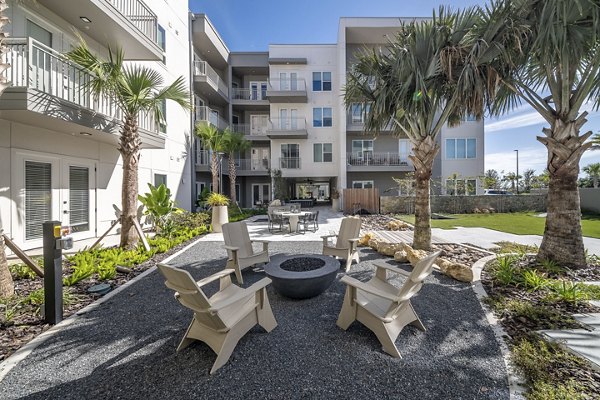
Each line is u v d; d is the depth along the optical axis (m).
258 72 20.64
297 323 2.88
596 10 3.44
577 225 4.34
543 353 2.23
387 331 2.38
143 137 8.20
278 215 9.27
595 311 2.99
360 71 5.99
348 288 2.68
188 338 2.42
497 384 1.96
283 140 19.14
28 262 4.07
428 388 1.94
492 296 3.44
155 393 1.92
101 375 2.11
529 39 4.09
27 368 2.19
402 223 10.10
